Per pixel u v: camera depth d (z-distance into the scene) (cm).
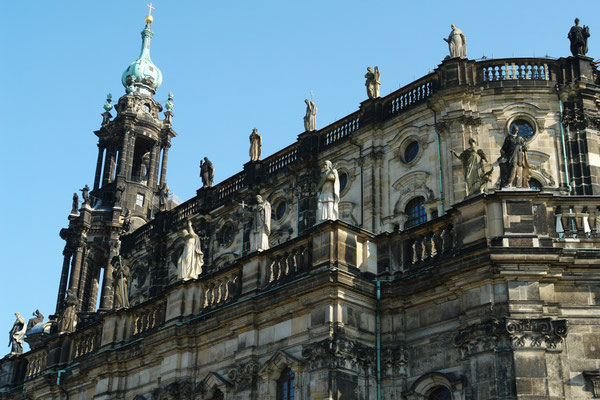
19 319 5166
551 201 2889
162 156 6894
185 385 3456
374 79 4519
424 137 4181
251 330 3256
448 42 4303
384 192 4269
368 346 3017
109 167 6744
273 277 3306
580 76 4081
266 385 3112
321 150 4616
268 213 3506
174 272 5356
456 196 3931
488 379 2673
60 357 4466
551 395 2609
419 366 2962
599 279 2783
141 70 7106
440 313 2958
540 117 4047
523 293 2730
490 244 2808
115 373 3909
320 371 2895
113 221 6334
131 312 4006
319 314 2995
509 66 4147
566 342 2711
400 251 3159
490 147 4025
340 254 3059
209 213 5188
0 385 4947
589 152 3969
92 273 6400
